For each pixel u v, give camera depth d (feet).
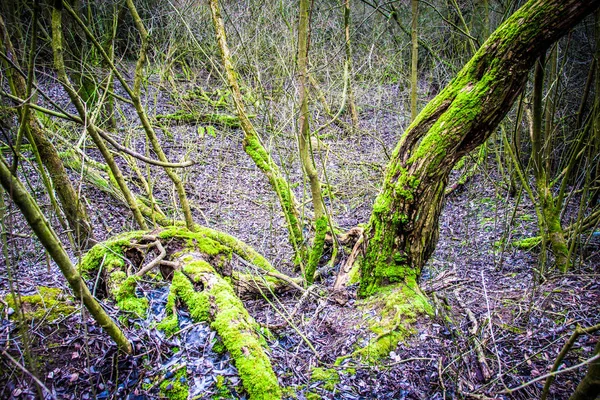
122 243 10.71
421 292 11.29
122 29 29.96
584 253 14.82
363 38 31.68
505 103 10.08
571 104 21.33
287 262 16.71
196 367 7.77
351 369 9.17
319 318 11.30
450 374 9.01
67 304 9.07
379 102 28.66
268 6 25.12
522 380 8.99
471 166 25.21
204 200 22.68
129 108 29.45
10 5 14.12
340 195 24.07
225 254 11.63
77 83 21.36
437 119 10.73
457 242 18.78
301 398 8.21
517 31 9.41
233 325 8.32
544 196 14.49
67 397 7.08
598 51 13.64
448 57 30.45
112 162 11.27
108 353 7.95
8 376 7.04
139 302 9.26
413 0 16.61
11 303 8.57
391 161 11.46
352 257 13.25
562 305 11.71
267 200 23.03
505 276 14.96
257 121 25.50
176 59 28.50
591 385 5.29
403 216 11.03
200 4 27.58
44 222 5.68
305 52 12.00
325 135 28.66
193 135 28.55
